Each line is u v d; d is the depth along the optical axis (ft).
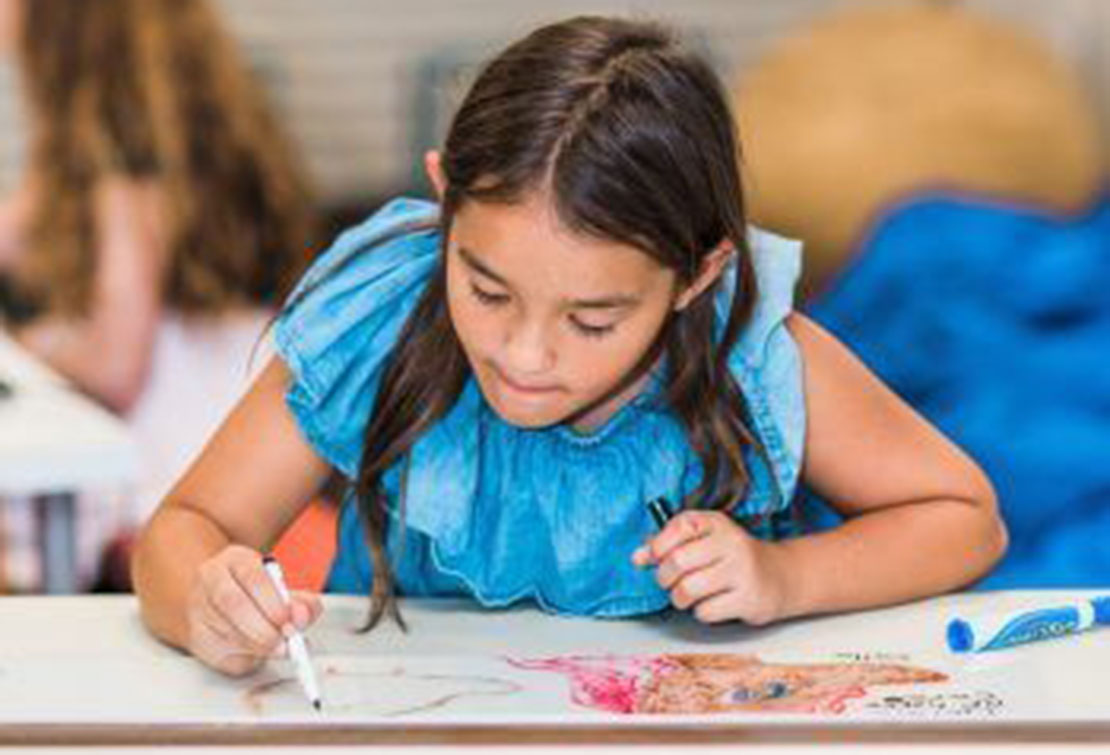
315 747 3.81
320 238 14.15
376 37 17.02
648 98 4.22
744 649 4.57
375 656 4.47
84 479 7.19
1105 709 4.06
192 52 13.85
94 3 13.70
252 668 4.33
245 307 13.66
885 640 4.64
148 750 3.80
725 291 4.90
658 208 4.14
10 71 14.74
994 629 4.52
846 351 5.30
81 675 4.33
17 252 13.60
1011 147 13.34
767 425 4.98
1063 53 15.84
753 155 13.23
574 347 4.20
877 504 5.24
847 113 13.30
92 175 13.56
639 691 4.18
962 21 14.06
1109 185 14.25
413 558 5.31
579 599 4.94
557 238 4.06
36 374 8.36
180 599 4.54
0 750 3.80
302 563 7.02
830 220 13.12
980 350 11.37
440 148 4.59
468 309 4.23
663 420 4.98
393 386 4.88
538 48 4.31
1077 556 9.53
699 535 4.64
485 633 4.72
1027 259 11.98
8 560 8.83
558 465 4.95
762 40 17.33
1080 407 10.99
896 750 3.77
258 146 13.94
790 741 3.82
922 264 11.91
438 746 3.80
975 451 10.44
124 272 13.46
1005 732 3.86
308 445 5.08
